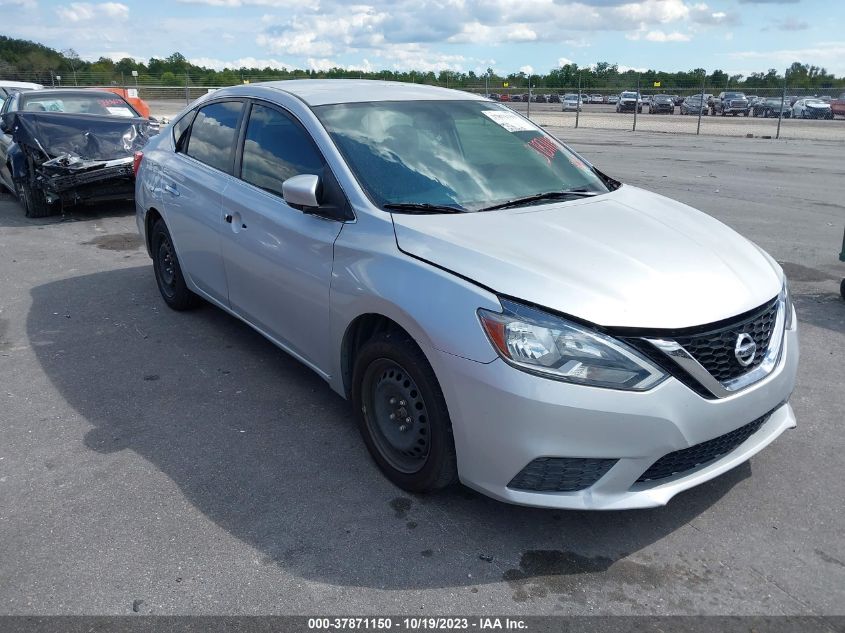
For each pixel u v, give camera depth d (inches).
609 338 106.3
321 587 108.9
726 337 113.1
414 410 125.4
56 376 181.0
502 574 112.3
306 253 145.5
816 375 183.2
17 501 129.2
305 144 153.9
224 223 176.1
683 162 625.9
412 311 117.6
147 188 219.5
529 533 122.0
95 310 228.8
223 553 116.0
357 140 149.7
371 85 178.7
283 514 126.3
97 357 192.5
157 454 145.4
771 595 108.3
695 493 133.6
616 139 907.4
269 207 159.3
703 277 119.0
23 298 240.4
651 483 113.7
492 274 113.6
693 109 1450.5
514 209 140.4
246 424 157.6
